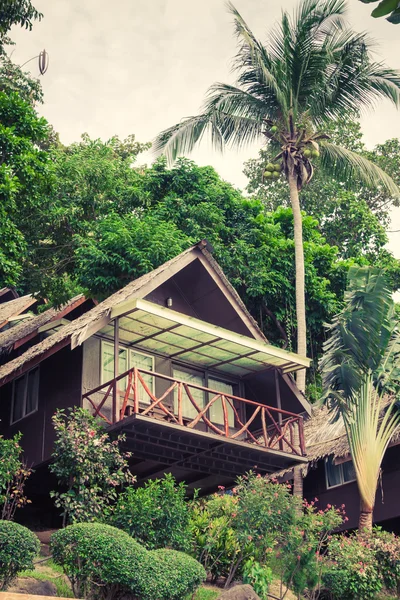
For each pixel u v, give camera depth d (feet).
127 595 43.80
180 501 51.65
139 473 61.93
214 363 67.31
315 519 57.36
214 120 84.43
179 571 43.75
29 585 43.93
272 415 70.08
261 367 67.46
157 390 63.46
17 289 113.60
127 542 42.60
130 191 98.17
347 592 55.93
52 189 66.69
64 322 65.36
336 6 82.02
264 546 54.80
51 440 58.59
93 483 51.11
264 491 55.47
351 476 73.00
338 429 72.69
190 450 58.03
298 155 82.64
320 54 82.89
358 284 65.05
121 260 83.30
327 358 64.95
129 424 52.65
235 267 94.27
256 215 102.06
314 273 98.78
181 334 61.11
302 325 77.92
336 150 85.30
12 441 51.60
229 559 54.65
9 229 59.57
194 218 95.76
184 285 67.00
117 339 55.62
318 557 57.36
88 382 58.75
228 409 68.69
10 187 58.54
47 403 60.64
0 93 63.98
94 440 50.96
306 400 69.56
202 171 103.71
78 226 88.48
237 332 67.62
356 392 64.28
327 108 84.84
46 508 63.21
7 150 61.87
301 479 71.51
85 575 41.52
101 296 82.94
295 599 55.42
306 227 106.22
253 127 85.10
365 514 63.52
